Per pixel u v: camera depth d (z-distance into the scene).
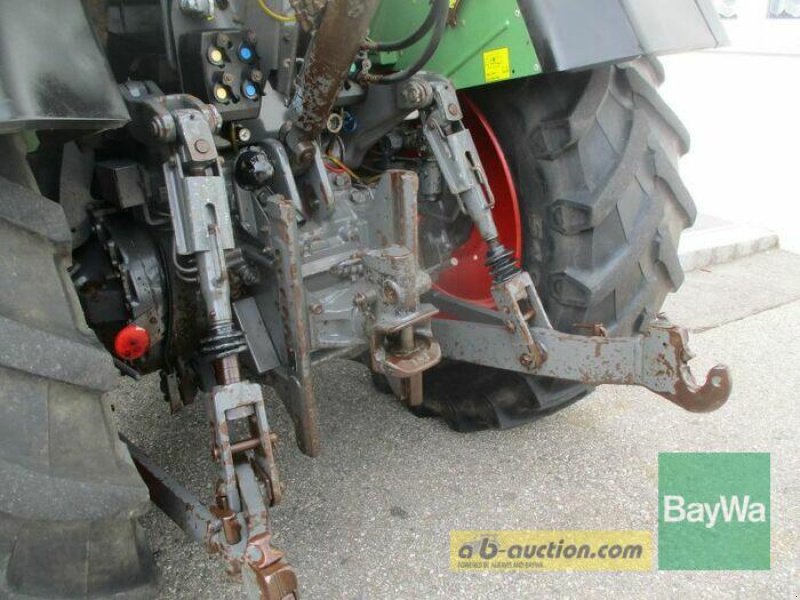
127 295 1.74
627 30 1.75
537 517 2.02
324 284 1.75
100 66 1.24
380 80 1.89
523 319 1.77
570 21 1.72
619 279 1.92
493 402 2.27
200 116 1.42
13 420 1.16
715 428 2.47
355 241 1.81
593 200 1.84
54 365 1.18
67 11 1.22
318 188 1.79
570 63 1.69
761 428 2.47
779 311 3.52
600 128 1.88
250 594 1.27
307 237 1.76
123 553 1.37
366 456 2.30
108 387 1.26
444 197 2.17
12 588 1.21
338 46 1.52
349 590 1.76
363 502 2.08
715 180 4.98
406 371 1.62
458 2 1.88
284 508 2.05
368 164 2.32
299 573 1.81
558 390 2.19
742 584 1.78
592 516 2.02
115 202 1.73
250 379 1.89
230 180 1.77
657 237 1.96
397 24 2.09
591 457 2.30
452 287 2.34
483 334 1.88
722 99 4.95
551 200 1.93
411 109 1.85
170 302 1.78
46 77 1.14
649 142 1.92
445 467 2.25
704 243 4.26
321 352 1.73
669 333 1.59
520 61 1.77
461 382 2.29
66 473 1.20
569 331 2.02
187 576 1.79
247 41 1.71
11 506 1.14
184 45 1.70
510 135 2.01
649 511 2.04
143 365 1.87
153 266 1.76
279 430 2.44
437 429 2.47
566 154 1.89
